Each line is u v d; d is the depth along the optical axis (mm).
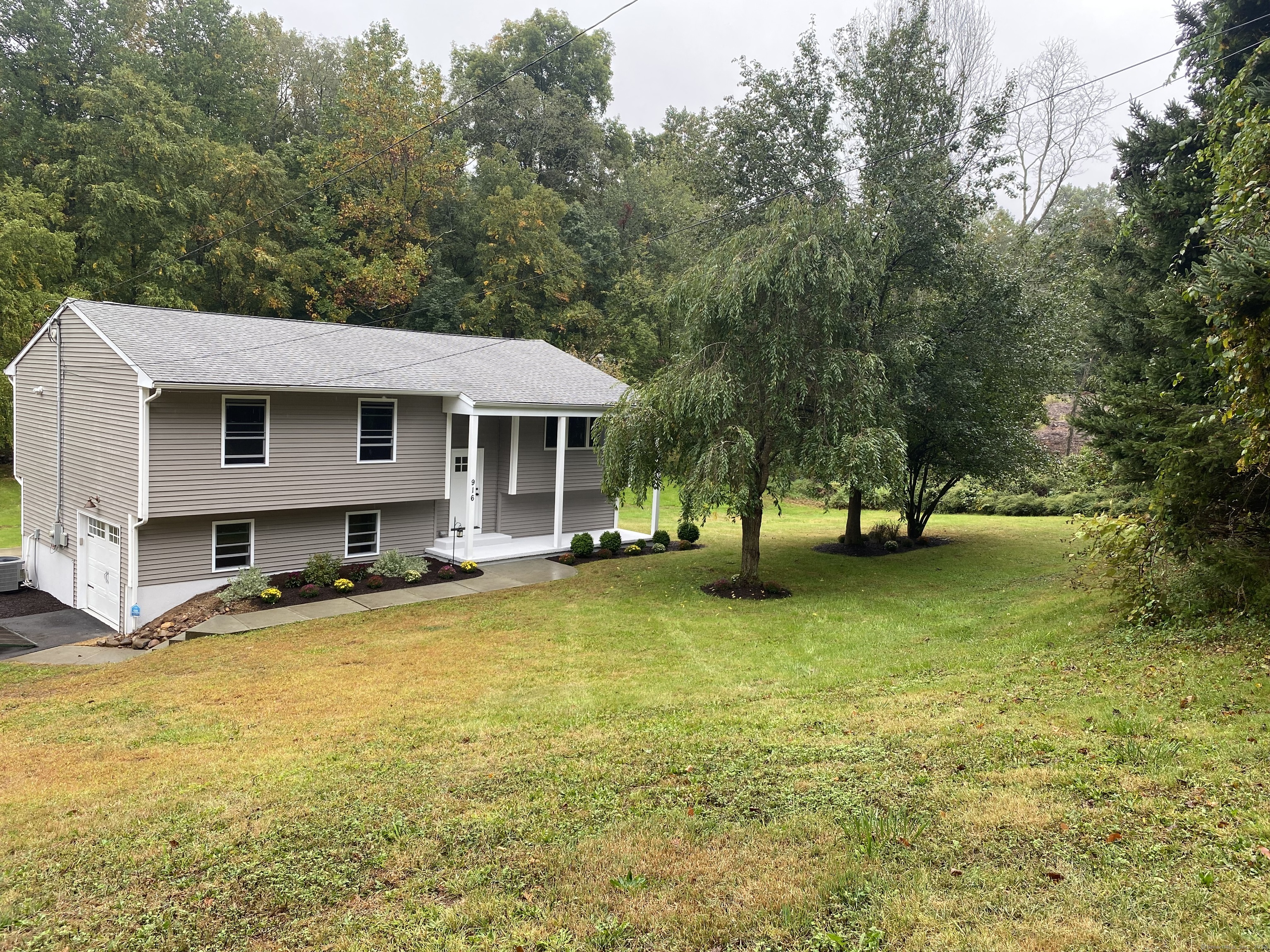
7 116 31531
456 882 5168
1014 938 4000
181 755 8367
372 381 17875
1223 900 4125
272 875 5461
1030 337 19094
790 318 15195
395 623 14594
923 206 17391
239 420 16297
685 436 15953
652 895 4797
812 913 4449
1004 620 12609
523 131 48375
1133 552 10539
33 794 7441
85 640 15445
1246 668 7766
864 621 13672
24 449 20547
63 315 17859
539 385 22000
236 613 15344
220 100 39250
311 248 36188
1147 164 15211
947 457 20750
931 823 5410
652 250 46469
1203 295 8062
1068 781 5809
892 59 18188
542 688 10336
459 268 43625
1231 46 11797
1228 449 8914
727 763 6957
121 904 5180
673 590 17047
